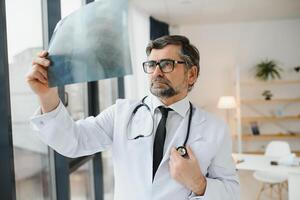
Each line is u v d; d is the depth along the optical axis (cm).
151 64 99
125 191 104
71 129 100
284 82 512
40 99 90
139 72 375
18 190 149
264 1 402
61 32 83
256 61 536
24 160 155
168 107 108
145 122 110
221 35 546
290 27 524
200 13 457
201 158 103
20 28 152
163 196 98
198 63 108
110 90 323
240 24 538
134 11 383
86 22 80
